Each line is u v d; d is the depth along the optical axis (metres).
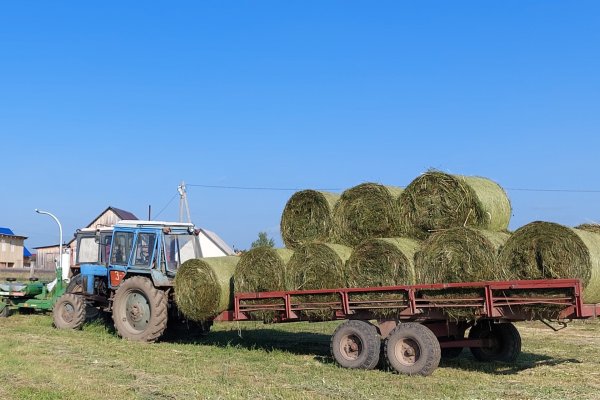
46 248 51.66
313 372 9.11
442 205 9.34
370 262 9.41
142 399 7.09
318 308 10.04
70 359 9.82
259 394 7.42
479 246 8.57
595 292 8.13
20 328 13.98
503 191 9.71
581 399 7.40
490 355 10.42
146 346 11.69
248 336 13.62
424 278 8.98
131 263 13.16
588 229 9.54
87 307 14.93
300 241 10.79
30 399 7.00
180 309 11.58
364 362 9.42
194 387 7.73
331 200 10.59
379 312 9.49
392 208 9.75
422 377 8.86
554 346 12.14
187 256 13.43
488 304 8.51
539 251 8.23
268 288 10.53
